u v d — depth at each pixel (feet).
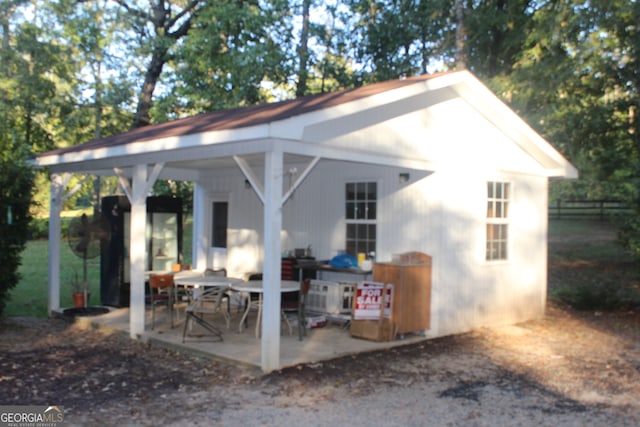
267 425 16.43
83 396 18.92
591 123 45.09
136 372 21.77
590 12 41.68
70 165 31.76
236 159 22.35
